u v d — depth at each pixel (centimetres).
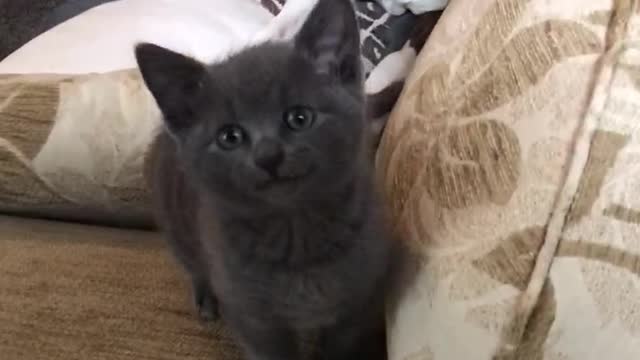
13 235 47
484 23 35
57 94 45
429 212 32
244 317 34
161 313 41
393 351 32
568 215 25
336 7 30
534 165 27
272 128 29
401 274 33
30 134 45
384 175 38
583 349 24
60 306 42
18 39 69
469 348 27
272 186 29
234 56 31
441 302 29
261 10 54
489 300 26
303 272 32
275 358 36
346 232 32
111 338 40
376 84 46
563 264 25
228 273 33
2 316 42
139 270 44
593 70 27
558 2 31
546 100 28
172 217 39
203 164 30
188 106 31
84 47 52
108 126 44
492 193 28
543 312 25
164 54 30
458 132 32
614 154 25
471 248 28
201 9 54
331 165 29
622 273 24
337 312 34
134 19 53
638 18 28
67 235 47
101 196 46
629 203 24
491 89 31
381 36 48
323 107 29
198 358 39
